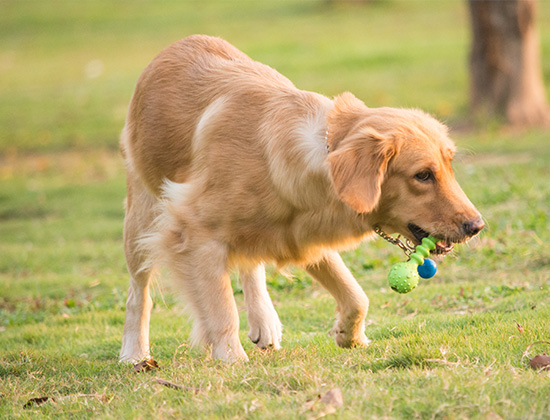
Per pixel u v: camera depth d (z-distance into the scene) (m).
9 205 21.17
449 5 50.66
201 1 58.94
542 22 42.22
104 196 21.39
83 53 45.38
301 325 9.36
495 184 16.14
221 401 5.13
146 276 8.09
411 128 6.14
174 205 7.04
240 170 6.71
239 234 6.79
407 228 6.35
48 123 30.91
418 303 9.47
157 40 47.19
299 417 4.79
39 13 58.62
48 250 16.08
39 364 7.64
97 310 11.30
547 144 20.36
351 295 7.32
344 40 41.69
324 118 6.62
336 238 6.75
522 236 11.87
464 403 4.80
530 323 7.02
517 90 23.41
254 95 7.01
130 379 6.29
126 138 8.27
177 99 7.62
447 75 31.83
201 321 6.77
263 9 54.41
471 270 10.79
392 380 5.38
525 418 4.58
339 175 5.91
